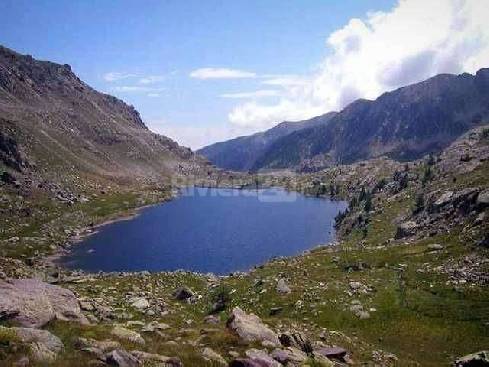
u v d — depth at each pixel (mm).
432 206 116125
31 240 151000
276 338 34250
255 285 76625
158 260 139250
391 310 59344
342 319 58625
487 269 66938
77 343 25078
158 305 64188
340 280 74062
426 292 63812
